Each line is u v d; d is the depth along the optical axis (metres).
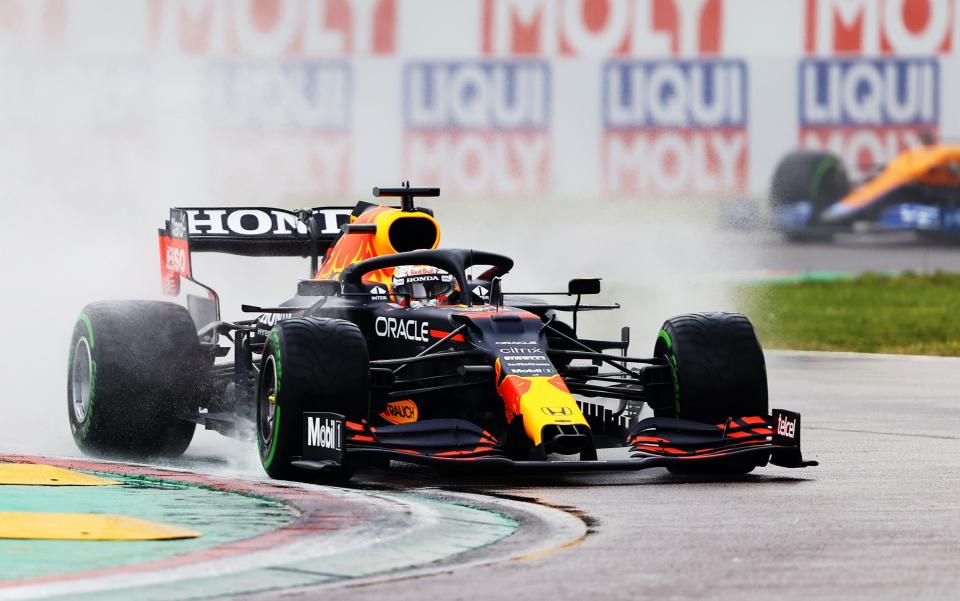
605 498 26.86
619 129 123.12
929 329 71.12
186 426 34.50
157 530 22.47
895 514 25.03
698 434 29.56
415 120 121.44
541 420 27.28
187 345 33.59
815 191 114.62
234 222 37.41
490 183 122.25
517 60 122.81
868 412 42.50
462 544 22.00
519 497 26.97
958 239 113.50
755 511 25.33
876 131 124.31
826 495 27.28
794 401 45.50
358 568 20.14
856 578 19.75
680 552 21.50
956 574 20.03
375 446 27.70
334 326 29.12
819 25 123.62
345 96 120.62
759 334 70.25
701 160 123.56
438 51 121.31
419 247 33.94
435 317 30.50
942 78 123.81
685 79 123.81
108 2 117.44
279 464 28.83
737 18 123.00
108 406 32.91
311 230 37.78
